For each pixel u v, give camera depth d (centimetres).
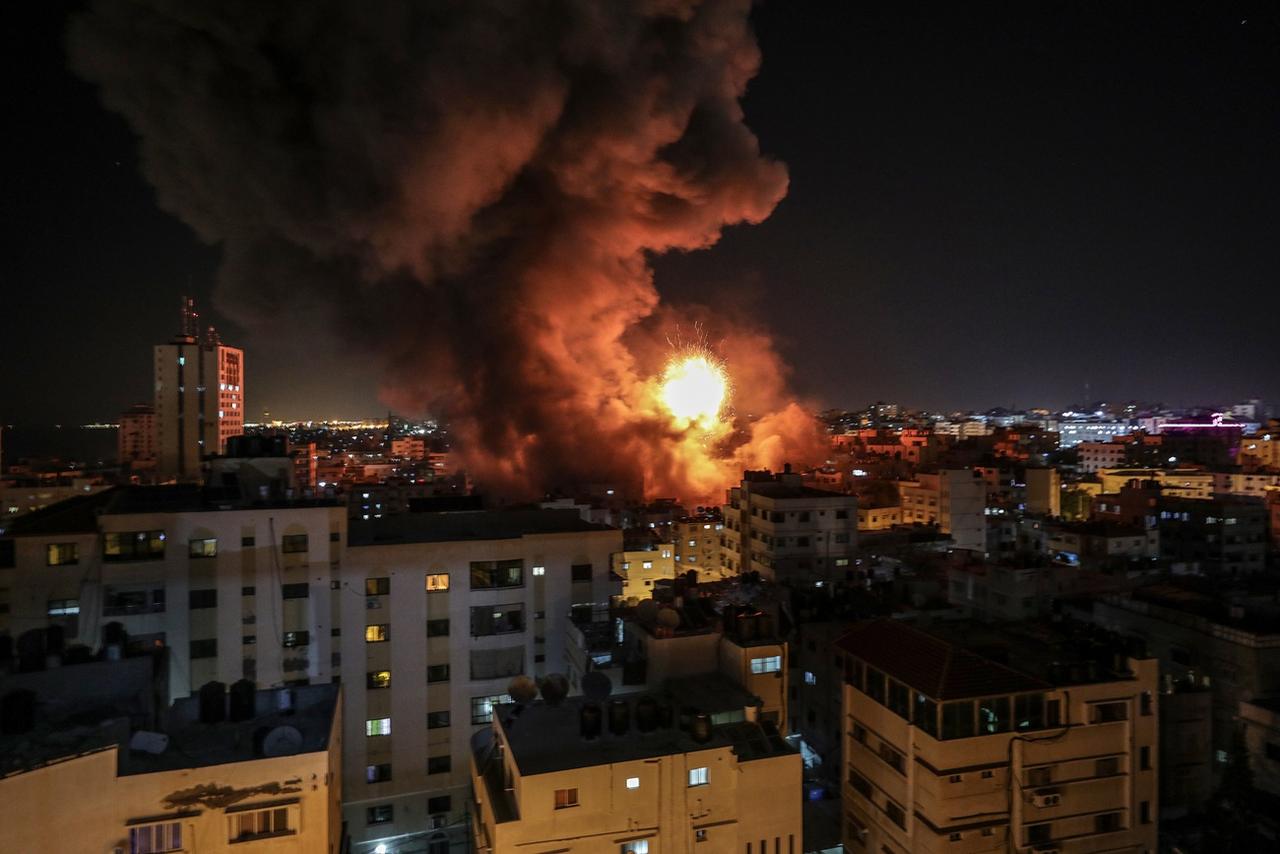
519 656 4000
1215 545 7938
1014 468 12975
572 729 2698
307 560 3775
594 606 4112
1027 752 2838
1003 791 2834
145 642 3253
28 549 3512
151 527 3625
